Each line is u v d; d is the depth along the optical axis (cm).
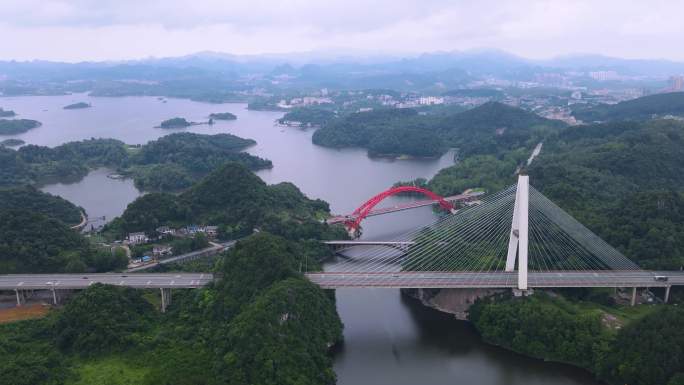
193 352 14600
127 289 17012
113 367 14012
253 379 13438
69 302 16338
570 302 17450
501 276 18238
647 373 13612
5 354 14275
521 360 15888
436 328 17738
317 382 14012
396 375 15212
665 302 17938
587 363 15238
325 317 16262
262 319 14425
